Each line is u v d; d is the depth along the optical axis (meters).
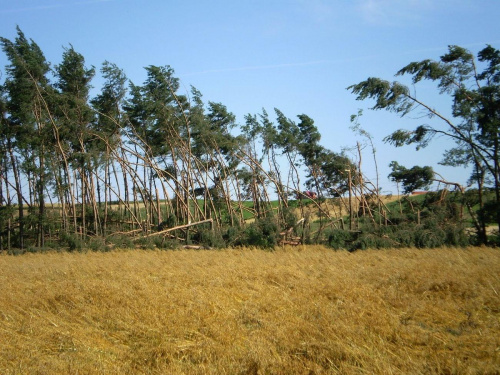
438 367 7.23
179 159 42.72
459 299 11.33
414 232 27.36
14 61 34.78
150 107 38.44
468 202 31.33
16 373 7.78
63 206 37.41
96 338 9.48
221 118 44.25
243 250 26.23
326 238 30.66
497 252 20.86
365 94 31.81
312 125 44.19
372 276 14.59
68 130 36.44
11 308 11.99
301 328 9.15
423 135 31.94
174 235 35.25
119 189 43.56
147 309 10.92
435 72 30.98
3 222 36.47
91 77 39.56
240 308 11.03
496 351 7.78
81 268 19.17
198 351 8.40
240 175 45.06
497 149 30.11
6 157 37.44
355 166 41.03
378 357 7.65
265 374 7.44
